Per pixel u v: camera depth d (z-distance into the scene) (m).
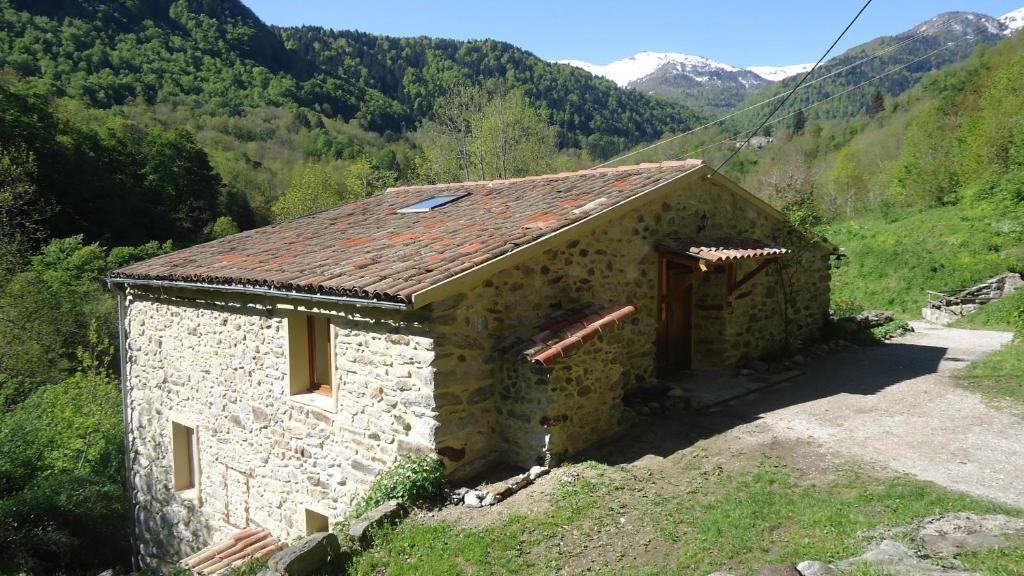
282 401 7.44
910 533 4.21
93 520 10.81
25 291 19.75
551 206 7.82
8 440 11.22
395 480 5.83
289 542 7.47
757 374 9.34
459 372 6.02
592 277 7.39
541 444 6.15
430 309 5.73
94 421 13.55
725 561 4.31
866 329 12.48
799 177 34.19
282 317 7.29
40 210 26.70
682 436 6.89
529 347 6.08
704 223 9.08
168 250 27.75
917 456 5.98
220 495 8.48
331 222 10.36
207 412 8.57
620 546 4.75
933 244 20.05
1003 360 9.39
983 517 4.41
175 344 9.06
